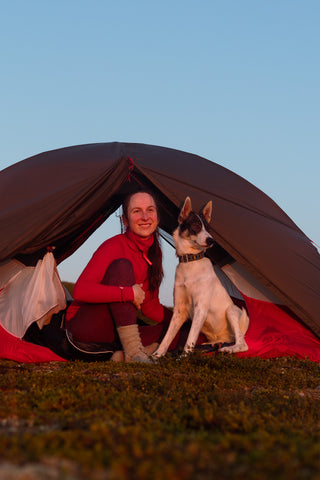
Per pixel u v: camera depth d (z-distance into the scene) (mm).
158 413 2914
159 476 1659
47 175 5750
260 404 3510
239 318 5938
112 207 6848
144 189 5953
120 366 4715
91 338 5258
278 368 5242
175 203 5945
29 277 5410
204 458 1873
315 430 2824
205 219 5715
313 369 5293
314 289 5934
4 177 5977
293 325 6098
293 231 6820
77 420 2643
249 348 5719
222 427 2627
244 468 1807
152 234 5902
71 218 5508
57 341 5125
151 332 5973
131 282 5293
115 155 6160
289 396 3986
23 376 4164
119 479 1635
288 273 5867
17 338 5090
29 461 1858
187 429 2646
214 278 5805
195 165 6695
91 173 5727
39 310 5152
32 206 5320
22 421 2740
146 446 2061
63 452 1916
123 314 5176
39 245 5332
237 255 5746
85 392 3441
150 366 4789
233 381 4445
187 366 4777
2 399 3201
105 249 5594
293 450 2021
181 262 5785
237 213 6051
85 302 5293
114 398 3309
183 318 5836
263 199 7055
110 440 2100
